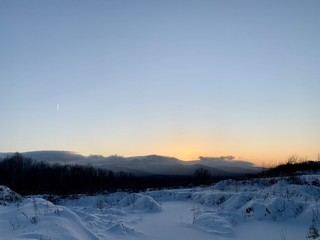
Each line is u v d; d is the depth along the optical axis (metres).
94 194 31.31
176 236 11.89
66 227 10.12
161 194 24.38
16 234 9.45
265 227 12.73
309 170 30.23
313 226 11.54
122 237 11.45
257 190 21.50
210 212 15.56
